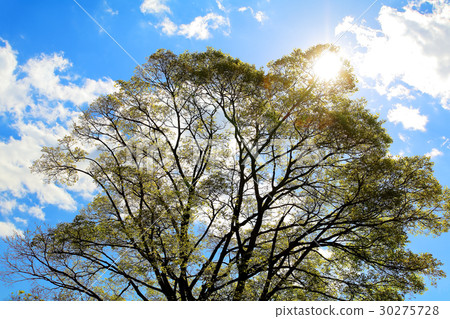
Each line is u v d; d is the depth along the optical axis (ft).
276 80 46.37
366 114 43.57
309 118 43.57
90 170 47.83
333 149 44.80
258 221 45.70
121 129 50.49
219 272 45.47
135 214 46.19
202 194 45.11
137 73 49.01
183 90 50.06
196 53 48.52
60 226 43.55
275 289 42.16
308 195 48.44
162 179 49.32
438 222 44.19
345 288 42.37
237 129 48.24
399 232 42.55
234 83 47.16
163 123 52.49
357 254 42.91
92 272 44.45
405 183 44.68
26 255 41.57
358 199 44.04
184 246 40.19
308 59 46.50
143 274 42.29
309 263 49.62
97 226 44.29
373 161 43.52
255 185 47.88
